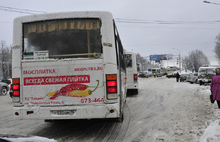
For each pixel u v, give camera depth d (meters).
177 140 4.56
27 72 4.76
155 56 61.41
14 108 4.72
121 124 6.27
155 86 22.03
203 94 13.10
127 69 13.34
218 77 7.43
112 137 4.97
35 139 2.75
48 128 5.89
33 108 4.63
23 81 4.77
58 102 4.64
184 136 4.82
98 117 4.51
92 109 4.52
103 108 4.51
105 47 4.66
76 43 4.77
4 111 9.07
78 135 5.15
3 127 6.08
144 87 20.88
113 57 4.69
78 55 4.74
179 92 15.10
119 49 6.06
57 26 4.86
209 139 4.27
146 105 9.77
